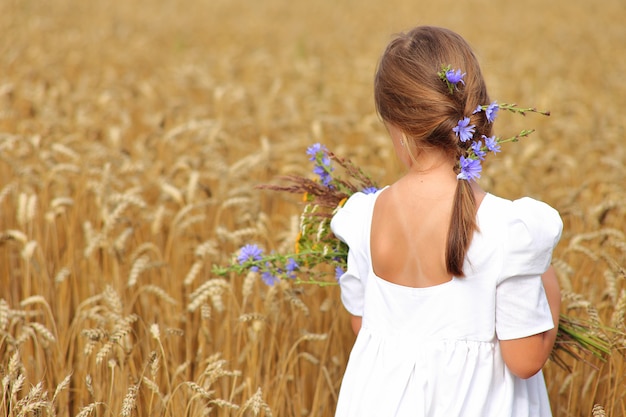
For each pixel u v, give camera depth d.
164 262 4.66
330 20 22.89
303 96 11.23
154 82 11.68
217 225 5.27
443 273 2.43
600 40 18.75
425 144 2.45
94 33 16.66
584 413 4.10
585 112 9.96
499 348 2.48
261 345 4.16
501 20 22.89
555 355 3.28
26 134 7.60
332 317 4.69
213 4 25.48
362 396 2.56
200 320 4.63
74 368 4.26
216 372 3.43
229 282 4.85
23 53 12.74
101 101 9.05
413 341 2.48
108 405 3.51
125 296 4.64
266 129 8.85
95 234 4.84
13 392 3.18
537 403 2.63
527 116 10.40
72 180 6.24
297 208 6.18
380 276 2.57
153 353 3.40
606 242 4.85
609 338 3.35
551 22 22.61
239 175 5.93
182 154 7.28
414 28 2.60
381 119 2.59
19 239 4.63
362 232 2.64
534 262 2.34
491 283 2.37
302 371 4.38
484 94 2.49
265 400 3.98
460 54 2.48
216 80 12.23
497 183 6.48
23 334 3.76
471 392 2.43
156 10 22.92
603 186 6.30
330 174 3.17
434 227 2.43
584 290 4.67
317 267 4.74
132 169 5.90
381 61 2.57
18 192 5.90
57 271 5.08
